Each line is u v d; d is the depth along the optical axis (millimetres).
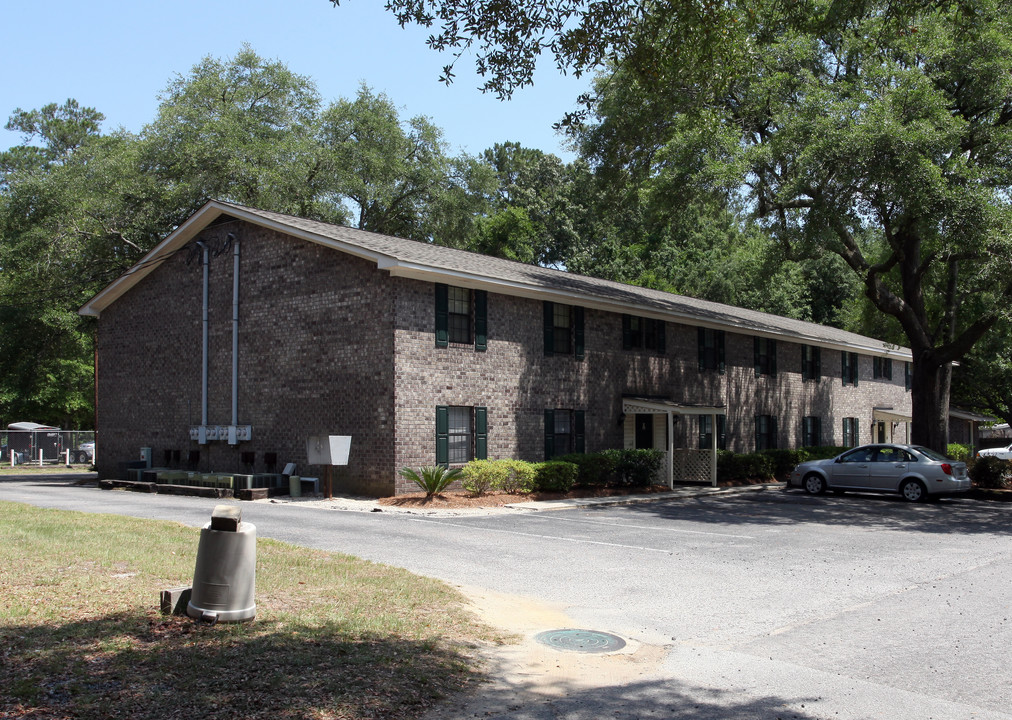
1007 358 36812
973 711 5789
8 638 6473
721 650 7273
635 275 57156
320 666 6113
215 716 5125
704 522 16281
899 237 22906
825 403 35938
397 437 18781
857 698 6047
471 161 45969
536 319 22688
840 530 15336
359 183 40125
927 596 9562
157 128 33812
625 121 23641
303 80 39562
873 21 20328
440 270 19094
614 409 25156
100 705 5195
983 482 23812
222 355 22859
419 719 5367
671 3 10055
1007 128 21516
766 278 24672
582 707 5758
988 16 18812
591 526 15328
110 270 33469
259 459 21656
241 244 22594
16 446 46344
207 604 7164
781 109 21594
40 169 45875
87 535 11609
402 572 9727
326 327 20344
